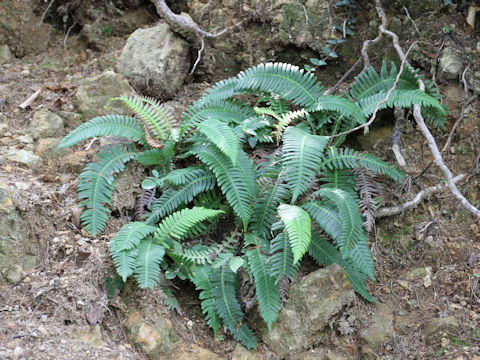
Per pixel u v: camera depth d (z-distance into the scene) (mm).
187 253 1761
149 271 1685
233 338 1747
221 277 1764
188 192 1829
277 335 1730
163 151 1878
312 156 1757
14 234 1699
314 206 1792
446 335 1704
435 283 1795
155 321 1693
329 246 1801
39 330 1594
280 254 1741
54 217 1775
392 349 1715
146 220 1809
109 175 1831
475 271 1781
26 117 2008
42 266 1704
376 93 1931
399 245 1870
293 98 1919
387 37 2061
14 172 1836
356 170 1876
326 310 1724
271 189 1828
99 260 1712
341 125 1946
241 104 1988
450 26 2016
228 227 1893
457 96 1959
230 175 1799
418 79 1909
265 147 1945
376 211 1867
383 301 1793
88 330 1630
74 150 1948
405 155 1941
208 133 1774
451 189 1776
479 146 1911
